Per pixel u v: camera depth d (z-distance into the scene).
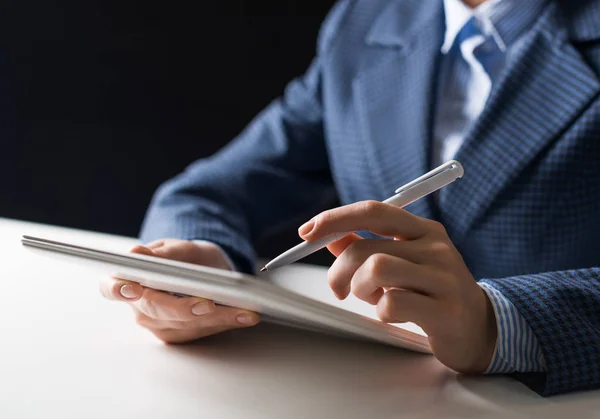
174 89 2.02
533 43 0.86
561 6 0.88
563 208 0.84
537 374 0.58
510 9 0.89
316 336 0.68
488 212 0.87
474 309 0.57
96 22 2.00
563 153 0.82
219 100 2.02
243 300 0.49
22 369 0.58
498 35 0.90
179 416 0.51
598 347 0.56
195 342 0.66
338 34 1.11
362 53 1.07
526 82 0.85
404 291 0.55
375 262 0.54
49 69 2.03
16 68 2.04
